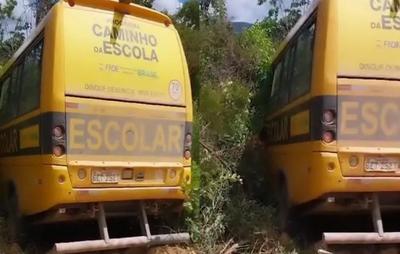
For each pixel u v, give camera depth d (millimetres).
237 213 9359
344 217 9422
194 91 11750
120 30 8242
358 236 7820
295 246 8992
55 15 7820
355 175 7852
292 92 9359
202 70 12688
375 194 8047
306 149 8367
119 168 7957
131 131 8109
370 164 7883
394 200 8273
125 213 8398
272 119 10602
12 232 8695
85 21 7969
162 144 8398
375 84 7949
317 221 9406
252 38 15086
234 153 11047
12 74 9297
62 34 7754
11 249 8391
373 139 7898
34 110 8016
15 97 8938
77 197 7652
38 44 8234
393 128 7941
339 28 8000
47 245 8828
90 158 7754
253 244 9039
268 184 10695
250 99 11625
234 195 10039
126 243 8062
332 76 7906
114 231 9242
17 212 8594
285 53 10234
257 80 12547
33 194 7977
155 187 8320
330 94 7883
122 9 8352
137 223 9188
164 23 8805
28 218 8492
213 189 9734
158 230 9164
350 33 8008
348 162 7840
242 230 9211
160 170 8359
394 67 8016
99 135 7840
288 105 9492
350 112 7883
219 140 11133
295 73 9312
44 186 7648
